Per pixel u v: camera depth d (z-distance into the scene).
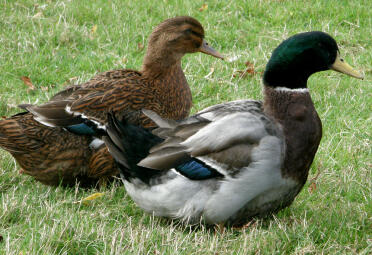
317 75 13.68
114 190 8.88
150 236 7.36
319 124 7.89
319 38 7.88
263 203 7.75
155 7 16.52
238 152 7.33
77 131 8.62
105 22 15.67
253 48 14.70
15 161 9.64
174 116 9.59
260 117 7.60
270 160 7.34
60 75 13.11
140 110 8.98
